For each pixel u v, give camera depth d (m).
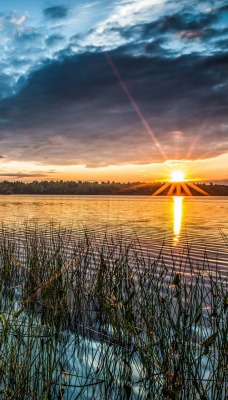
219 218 22.80
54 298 4.48
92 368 3.58
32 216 23.73
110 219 21.50
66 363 3.63
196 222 19.62
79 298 5.06
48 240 11.38
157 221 20.23
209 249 10.39
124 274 5.20
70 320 4.65
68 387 3.27
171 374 3.18
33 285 5.89
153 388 3.18
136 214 26.58
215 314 3.83
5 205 41.50
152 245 11.00
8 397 2.88
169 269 7.59
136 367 3.64
